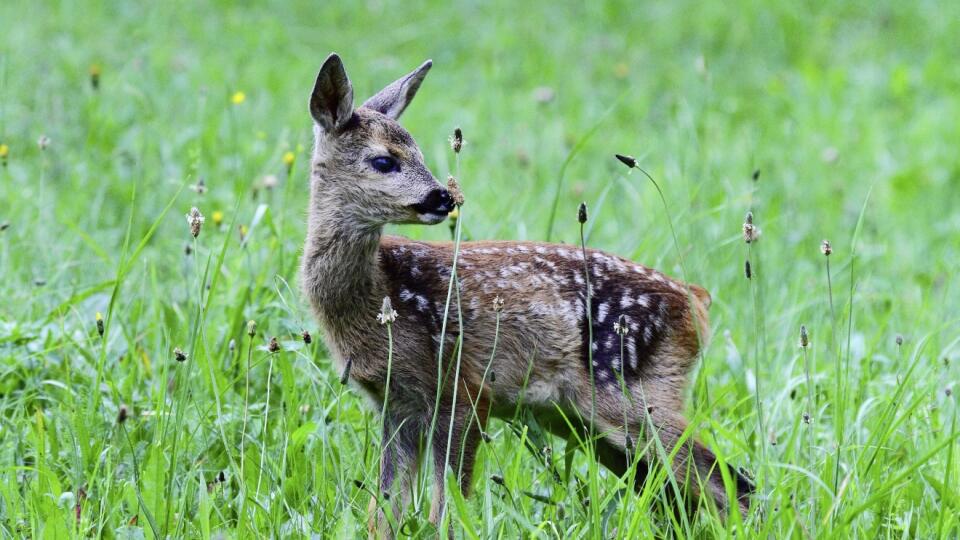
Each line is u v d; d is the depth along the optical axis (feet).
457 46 80.64
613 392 30.60
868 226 53.72
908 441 31.91
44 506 26.94
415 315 29.96
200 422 29.68
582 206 28.35
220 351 34.42
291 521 27.40
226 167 50.70
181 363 30.37
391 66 72.28
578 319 30.68
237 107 58.80
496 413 31.53
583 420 31.09
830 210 56.85
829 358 38.50
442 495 29.22
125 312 36.99
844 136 67.00
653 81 76.28
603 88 74.79
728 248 44.52
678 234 43.80
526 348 30.55
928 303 43.98
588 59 79.51
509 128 64.95
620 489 28.45
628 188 54.90
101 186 48.91
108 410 32.01
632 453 30.30
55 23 72.90
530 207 51.65
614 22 86.22
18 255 40.50
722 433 28.37
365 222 29.78
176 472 28.91
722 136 64.49
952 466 29.78
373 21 83.61
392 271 30.17
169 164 51.88
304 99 63.57
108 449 28.96
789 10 85.92
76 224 44.42
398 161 29.81
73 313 36.42
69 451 29.66
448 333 30.04
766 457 28.17
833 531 25.53
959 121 68.33
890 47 82.94
